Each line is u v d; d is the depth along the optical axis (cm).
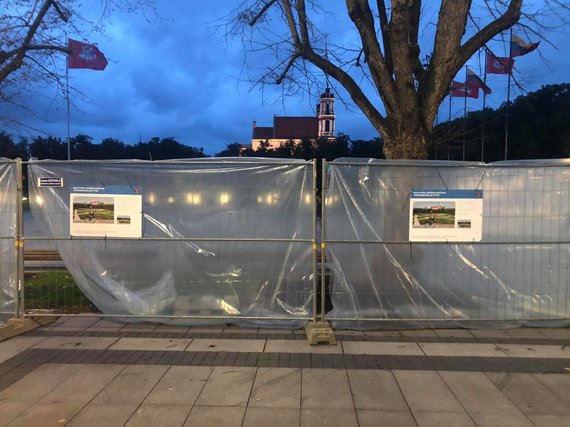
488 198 577
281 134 12875
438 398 392
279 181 577
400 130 728
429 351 508
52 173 586
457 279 582
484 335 566
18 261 580
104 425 347
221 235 582
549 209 580
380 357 489
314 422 352
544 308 587
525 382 425
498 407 377
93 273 596
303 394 399
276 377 434
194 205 583
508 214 579
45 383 420
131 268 593
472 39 727
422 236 575
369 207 575
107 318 618
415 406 378
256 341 538
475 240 577
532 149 5359
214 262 586
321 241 572
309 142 8475
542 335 566
